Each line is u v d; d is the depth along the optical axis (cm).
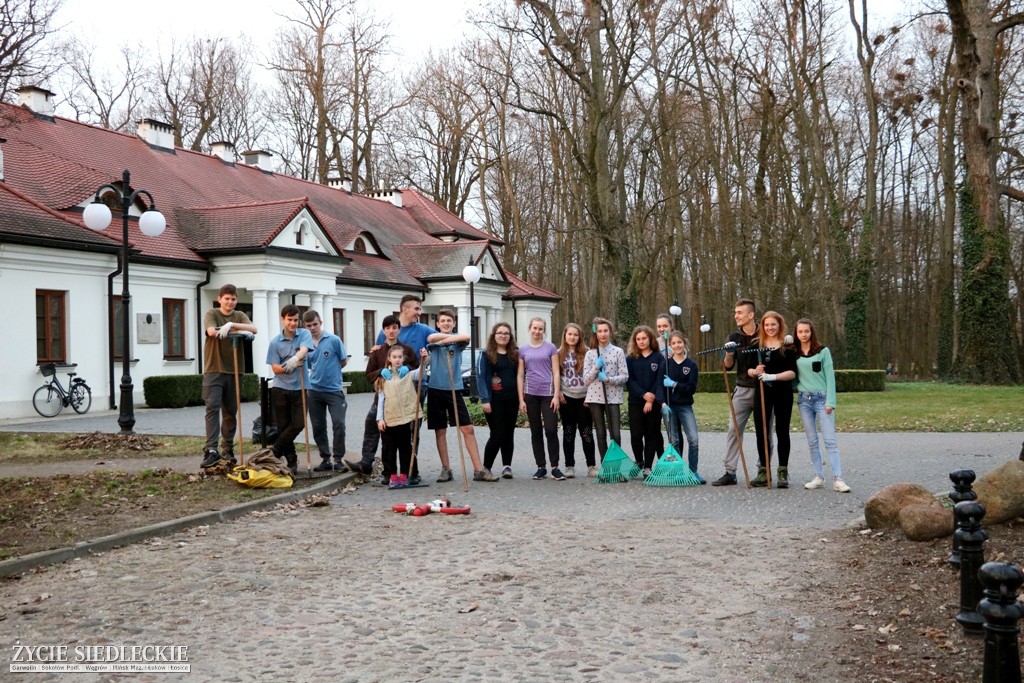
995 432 1656
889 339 5294
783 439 1013
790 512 864
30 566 656
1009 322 3241
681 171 3953
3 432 1698
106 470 1130
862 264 3841
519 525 815
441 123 4806
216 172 3456
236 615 548
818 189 3622
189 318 2670
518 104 2988
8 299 2052
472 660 473
